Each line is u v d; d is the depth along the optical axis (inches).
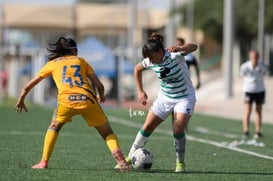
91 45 3479.3
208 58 5310.0
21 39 5620.1
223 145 1173.1
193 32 4965.6
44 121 1758.1
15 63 3442.4
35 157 903.1
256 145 1190.9
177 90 766.5
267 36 4379.9
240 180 718.5
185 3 4768.7
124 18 5546.3
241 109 2674.7
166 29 4717.0
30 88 759.7
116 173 745.6
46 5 5605.3
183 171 783.7
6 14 5497.1
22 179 685.9
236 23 4350.4
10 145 1074.7
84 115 742.5
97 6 5684.1
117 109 2620.6
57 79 747.4
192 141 1243.2
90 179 693.9
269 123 1935.3
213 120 2021.4
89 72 759.7
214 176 746.8
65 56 765.9
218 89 3663.9
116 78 2994.6
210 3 4537.4
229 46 2987.2
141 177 717.3
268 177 751.7
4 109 2374.5
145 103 794.2
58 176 711.1
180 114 764.0
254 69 1387.8
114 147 741.3
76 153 973.8
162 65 757.3
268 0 4229.8
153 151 1042.7
